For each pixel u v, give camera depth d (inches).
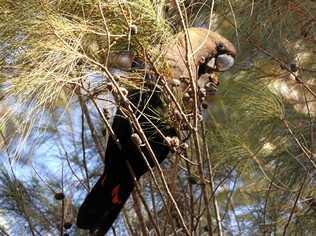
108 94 219.1
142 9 207.3
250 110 266.4
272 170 272.5
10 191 273.6
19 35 204.1
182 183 268.1
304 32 285.3
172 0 222.4
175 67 221.1
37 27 203.3
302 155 269.4
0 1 205.6
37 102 199.3
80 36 205.0
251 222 275.6
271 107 264.1
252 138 265.9
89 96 214.5
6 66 203.9
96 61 207.3
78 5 207.0
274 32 283.6
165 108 221.5
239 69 281.3
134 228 274.7
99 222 240.4
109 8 206.4
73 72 205.8
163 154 240.2
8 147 229.0
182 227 235.3
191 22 253.6
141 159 239.6
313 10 282.8
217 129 266.7
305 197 271.4
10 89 199.5
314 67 289.7
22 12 204.1
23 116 201.6
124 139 236.4
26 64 203.6
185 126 222.4
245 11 282.0
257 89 270.2
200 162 223.5
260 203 275.6
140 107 226.8
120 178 240.5
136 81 219.5
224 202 276.1
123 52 213.6
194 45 246.1
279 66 284.8
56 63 201.2
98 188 241.4
